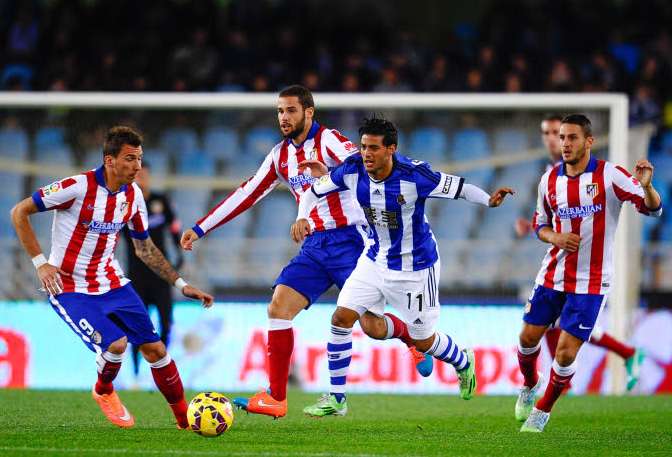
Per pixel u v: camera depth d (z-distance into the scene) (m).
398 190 24.11
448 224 43.31
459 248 43.25
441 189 24.08
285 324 25.47
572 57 57.56
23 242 24.16
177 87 52.41
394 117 43.47
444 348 26.36
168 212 39.00
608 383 40.72
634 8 59.34
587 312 25.17
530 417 25.55
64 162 44.09
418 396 37.09
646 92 51.56
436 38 64.00
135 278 38.34
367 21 59.03
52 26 56.25
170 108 43.94
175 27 56.88
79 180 24.44
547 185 25.89
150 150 44.03
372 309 25.83
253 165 43.97
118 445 21.84
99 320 24.41
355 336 40.75
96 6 56.88
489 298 42.81
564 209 25.53
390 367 40.50
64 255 24.59
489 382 41.56
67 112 44.06
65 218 24.58
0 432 23.94
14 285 43.03
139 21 56.88
